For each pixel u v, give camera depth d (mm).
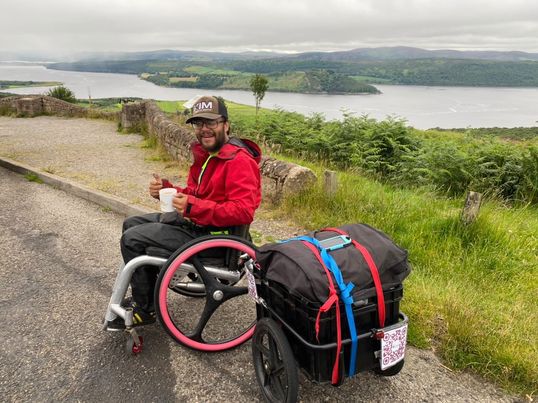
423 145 10578
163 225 3000
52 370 2953
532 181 8484
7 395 2715
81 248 5094
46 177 8125
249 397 2689
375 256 2322
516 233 5348
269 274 2344
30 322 3553
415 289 3725
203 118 2773
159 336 3328
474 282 4223
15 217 6207
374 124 11156
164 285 2801
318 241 2414
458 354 3000
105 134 14203
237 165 2814
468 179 8734
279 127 12492
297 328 2314
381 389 2730
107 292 4059
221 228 3029
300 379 2807
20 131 14570
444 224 5254
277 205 6332
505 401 2652
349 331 2201
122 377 2869
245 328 3426
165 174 8617
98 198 6879
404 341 2369
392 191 7516
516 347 3014
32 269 4539
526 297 3980
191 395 2705
